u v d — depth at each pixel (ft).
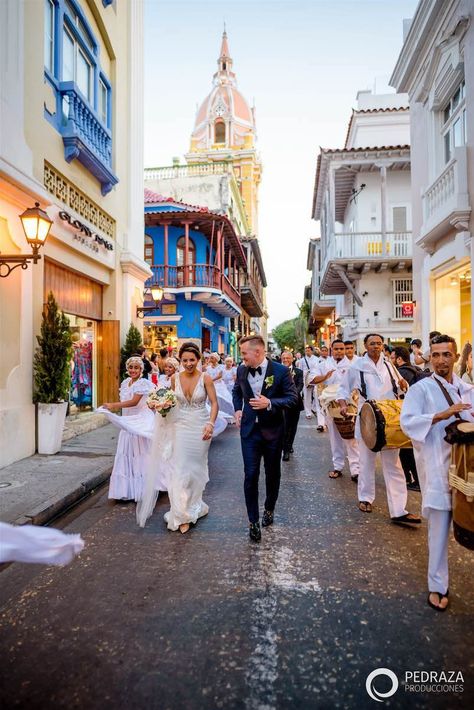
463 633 8.82
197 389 14.79
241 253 84.58
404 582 10.89
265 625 9.13
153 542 13.35
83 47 32.14
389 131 65.62
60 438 24.53
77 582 11.02
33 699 7.20
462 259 30.35
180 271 67.15
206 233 71.05
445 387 10.18
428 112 36.40
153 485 15.03
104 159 33.91
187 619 9.36
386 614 9.50
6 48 21.49
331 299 89.56
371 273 58.65
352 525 14.61
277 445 14.23
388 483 14.84
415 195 40.60
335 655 8.20
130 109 40.52
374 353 16.53
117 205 37.70
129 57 40.73
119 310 37.91
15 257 20.51
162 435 14.98
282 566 11.74
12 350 22.34
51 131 26.48
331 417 20.12
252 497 13.62
